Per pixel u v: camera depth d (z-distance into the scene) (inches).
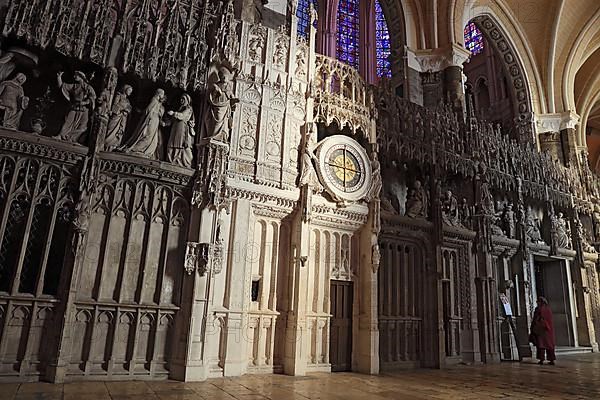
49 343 315.3
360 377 410.3
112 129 369.4
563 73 951.6
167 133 404.2
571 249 824.9
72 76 376.5
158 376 344.2
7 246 321.1
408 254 562.3
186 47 410.3
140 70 383.6
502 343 635.5
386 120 559.2
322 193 477.4
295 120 468.4
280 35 479.8
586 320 800.3
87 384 305.1
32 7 344.5
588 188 919.7
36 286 318.0
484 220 643.5
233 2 489.1
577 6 917.8
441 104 652.7
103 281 342.6
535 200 804.0
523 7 927.0
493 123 1007.0
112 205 359.9
